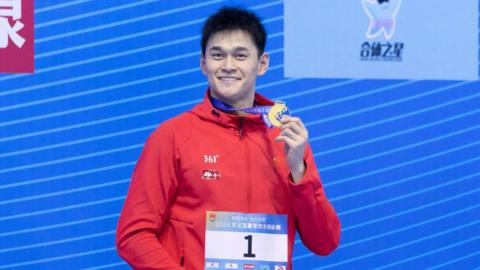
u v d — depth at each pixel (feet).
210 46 25.18
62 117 34.32
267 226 24.50
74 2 34.37
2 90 33.99
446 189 36.32
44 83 34.22
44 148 34.22
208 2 35.04
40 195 34.22
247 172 24.70
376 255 35.99
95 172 34.50
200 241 24.12
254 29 25.31
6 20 34.04
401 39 35.94
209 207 24.26
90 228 34.55
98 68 34.50
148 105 34.78
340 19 35.58
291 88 35.35
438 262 36.29
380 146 35.94
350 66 35.68
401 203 36.06
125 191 34.68
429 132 36.19
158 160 24.61
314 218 24.64
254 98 26.86
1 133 34.01
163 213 24.49
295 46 35.35
